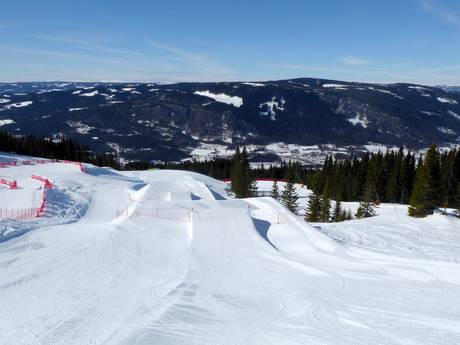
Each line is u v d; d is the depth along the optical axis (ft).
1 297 45.39
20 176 176.65
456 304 44.86
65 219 105.40
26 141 351.87
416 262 63.46
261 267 62.13
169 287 51.11
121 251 69.26
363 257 68.64
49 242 73.61
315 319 40.11
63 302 44.19
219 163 425.69
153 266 61.62
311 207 173.47
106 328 37.04
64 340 34.30
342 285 52.80
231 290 50.29
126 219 93.81
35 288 48.91
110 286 50.75
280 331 36.96
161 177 247.29
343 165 266.57
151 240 77.51
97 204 132.46
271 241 80.28
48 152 350.64
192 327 37.58
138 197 142.00
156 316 40.27
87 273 56.29
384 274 58.39
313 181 242.37
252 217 96.27
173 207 104.06
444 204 172.86
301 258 68.64
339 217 170.40
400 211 146.61
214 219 88.02
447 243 90.12
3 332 35.99
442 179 170.30
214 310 42.57
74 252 67.46
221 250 71.26
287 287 51.83
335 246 74.84
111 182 184.24
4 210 106.83
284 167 389.80
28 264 59.67
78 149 400.06
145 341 34.06
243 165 231.09
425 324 38.52
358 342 34.40
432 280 54.75
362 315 41.22
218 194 161.38
